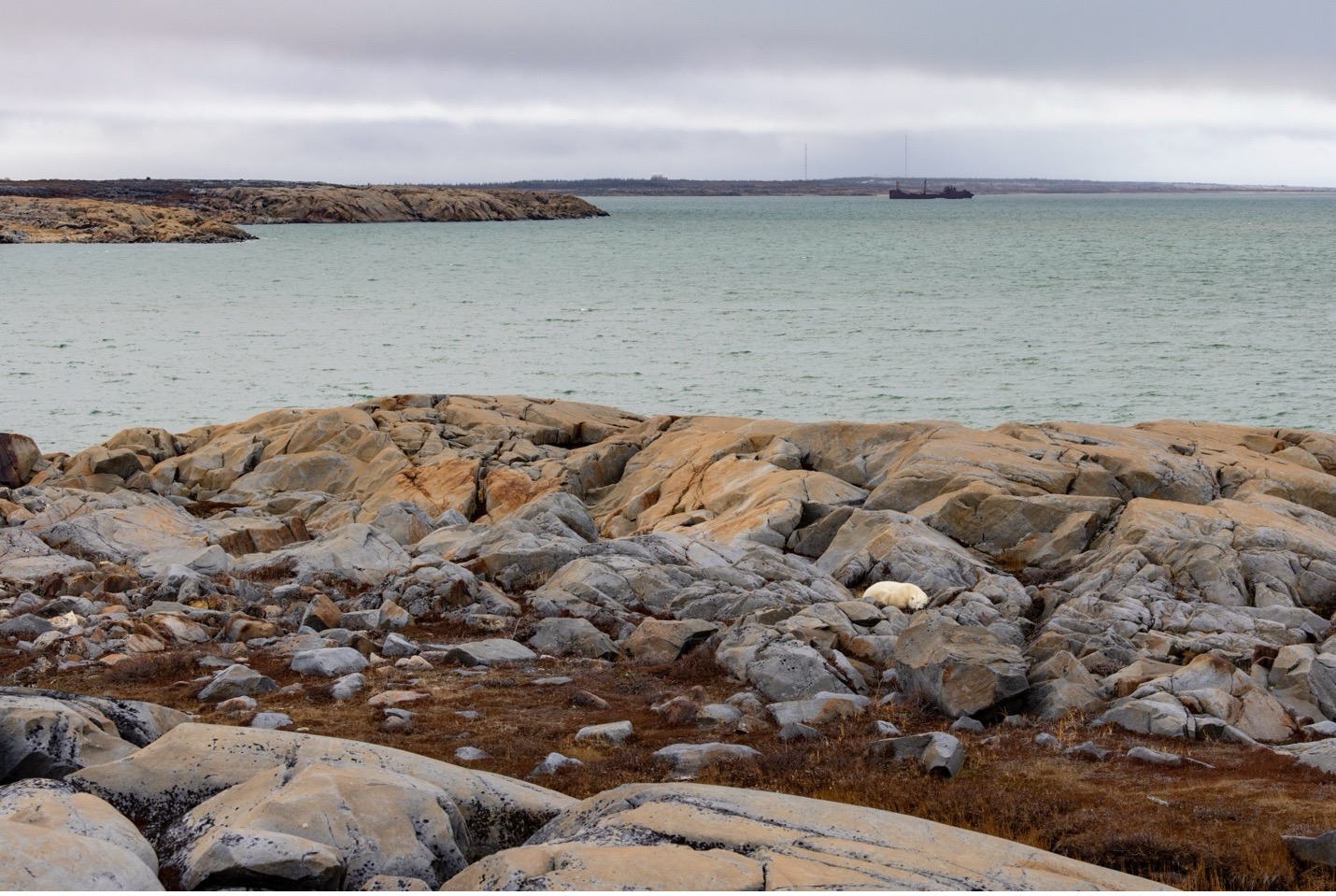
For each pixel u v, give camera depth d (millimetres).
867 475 35438
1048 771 14703
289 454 41125
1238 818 12742
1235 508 29344
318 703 17219
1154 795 13641
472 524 33562
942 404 62219
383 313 103500
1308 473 33281
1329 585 25266
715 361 76062
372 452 40562
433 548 29094
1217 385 65938
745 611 22656
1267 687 18359
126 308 105812
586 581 24188
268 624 21078
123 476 39812
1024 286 124562
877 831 9961
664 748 14938
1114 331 88125
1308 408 59688
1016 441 35594
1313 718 17375
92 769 10672
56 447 52562
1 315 99375
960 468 32562
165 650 19844
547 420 44500
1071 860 9750
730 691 18438
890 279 134250
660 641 20750
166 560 26891
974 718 17000
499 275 145500
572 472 39125
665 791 10562
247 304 110750
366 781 10000
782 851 9023
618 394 65500
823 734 16359
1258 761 14930
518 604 23922
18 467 38875
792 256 177375
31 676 18219
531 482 38031
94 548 28031
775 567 26016
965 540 29984
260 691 17578
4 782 11250
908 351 79250
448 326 94062
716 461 37250
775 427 38906
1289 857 11711
